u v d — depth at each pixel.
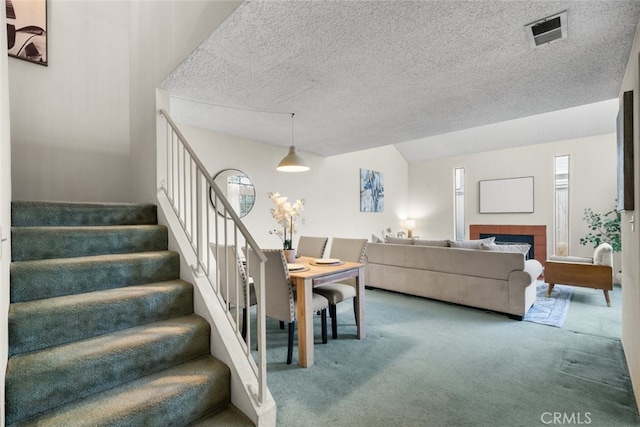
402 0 1.57
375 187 6.90
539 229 6.10
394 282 4.43
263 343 1.66
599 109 5.04
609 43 1.94
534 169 6.19
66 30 3.17
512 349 2.59
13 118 2.89
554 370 2.23
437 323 3.24
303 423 1.69
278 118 3.43
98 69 3.35
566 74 2.38
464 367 2.29
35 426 1.29
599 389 1.99
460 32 1.85
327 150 5.11
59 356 1.50
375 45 1.98
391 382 2.10
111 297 1.83
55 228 2.07
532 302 3.65
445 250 3.89
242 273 2.65
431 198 7.67
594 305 3.78
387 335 2.93
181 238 2.43
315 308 2.55
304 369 2.29
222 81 2.49
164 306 2.01
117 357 1.59
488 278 3.53
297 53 2.07
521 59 2.15
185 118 3.43
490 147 6.64
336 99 2.88
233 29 1.80
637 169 1.79
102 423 1.34
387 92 2.71
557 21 1.74
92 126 3.30
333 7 1.62
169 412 1.52
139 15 3.05
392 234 7.40
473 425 1.67
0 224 1.26
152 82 2.69
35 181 2.99
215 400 1.70
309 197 5.33
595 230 5.48
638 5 1.59
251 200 4.38
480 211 6.87
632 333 2.02
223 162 4.05
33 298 1.76
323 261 3.03
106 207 2.50
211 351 1.95
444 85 2.58
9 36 2.87
